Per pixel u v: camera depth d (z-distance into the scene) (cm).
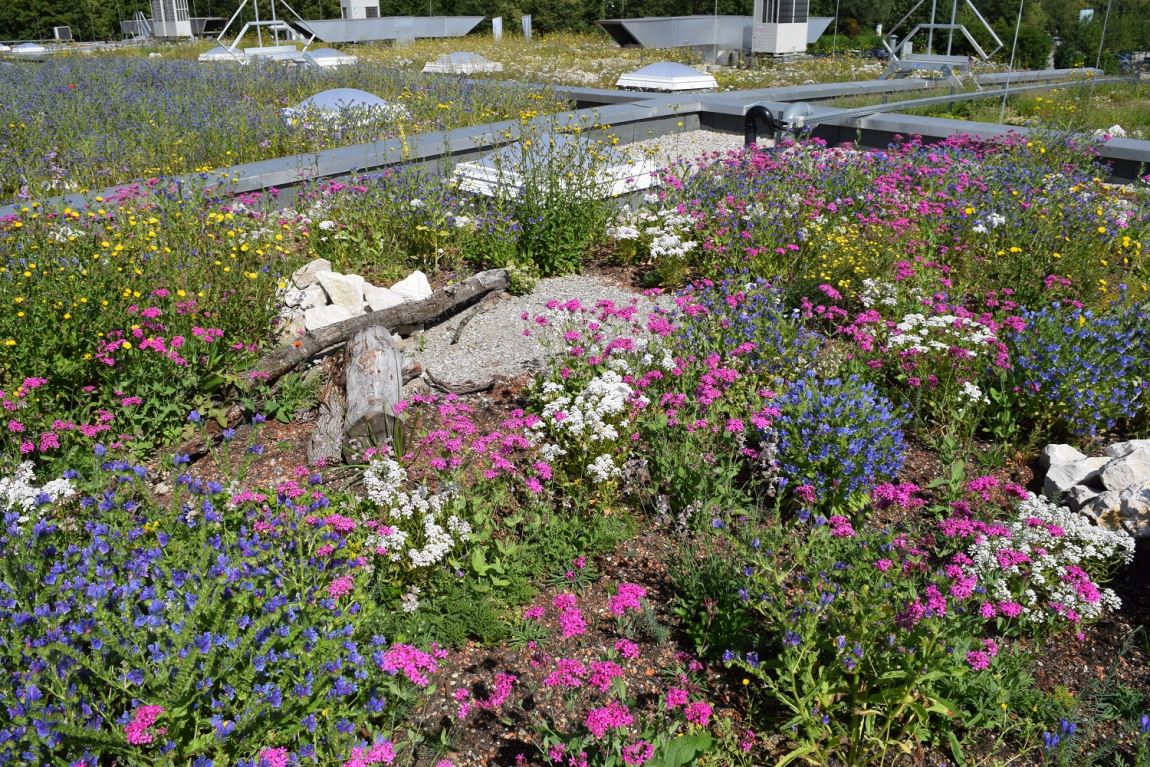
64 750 277
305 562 357
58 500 418
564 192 840
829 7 3688
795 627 338
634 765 296
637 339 615
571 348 577
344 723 294
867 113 1384
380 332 599
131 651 294
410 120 1477
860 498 461
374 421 508
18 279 561
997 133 1219
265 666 308
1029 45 2572
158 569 340
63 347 546
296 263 736
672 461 480
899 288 674
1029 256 720
